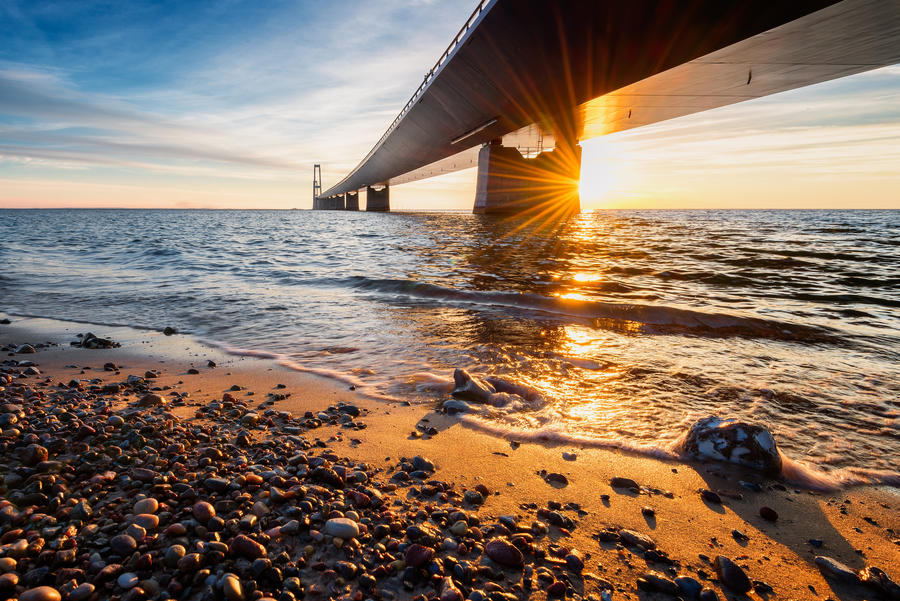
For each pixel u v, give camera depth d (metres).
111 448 2.70
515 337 6.03
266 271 12.99
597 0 22.39
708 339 5.99
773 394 4.02
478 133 55.94
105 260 15.72
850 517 2.27
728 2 21.88
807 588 1.77
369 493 2.32
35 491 2.20
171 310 7.77
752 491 2.50
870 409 3.71
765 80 36.22
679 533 2.12
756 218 80.94
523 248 21.88
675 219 71.75
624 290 10.22
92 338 5.75
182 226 47.53
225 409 3.61
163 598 1.58
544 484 2.53
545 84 34.38
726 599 1.69
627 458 2.86
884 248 21.55
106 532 1.93
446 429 3.25
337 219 76.94
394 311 7.70
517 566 1.82
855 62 31.19
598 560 1.90
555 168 75.38
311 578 1.71
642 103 43.41
